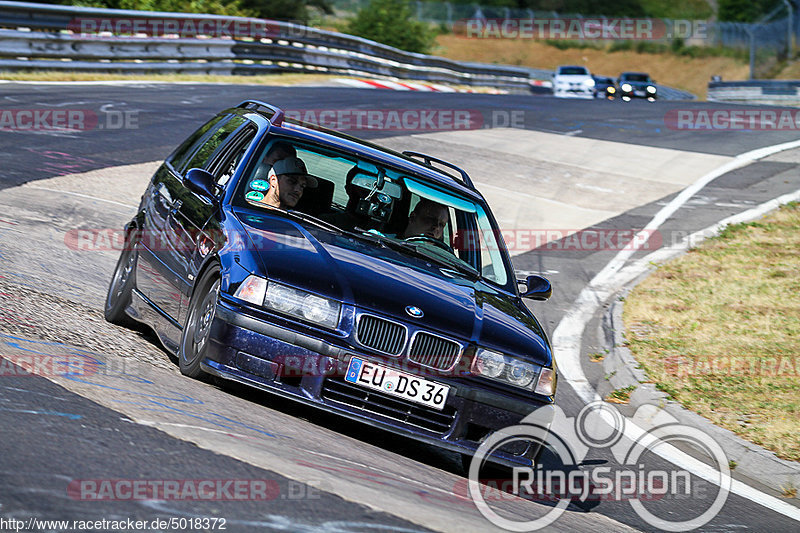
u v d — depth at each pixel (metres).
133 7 72.38
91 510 6.89
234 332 11.09
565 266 28.20
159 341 14.72
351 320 11.27
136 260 15.09
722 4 165.50
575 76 89.62
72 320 13.99
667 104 68.38
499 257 14.46
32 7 49.31
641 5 164.25
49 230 21.00
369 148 14.77
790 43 112.50
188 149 16.38
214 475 8.20
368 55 77.75
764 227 33.38
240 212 12.77
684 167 43.00
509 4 158.12
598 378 19.75
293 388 11.12
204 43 60.53
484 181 36.94
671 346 21.52
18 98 40.28
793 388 18.97
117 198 26.39
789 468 15.34
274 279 11.28
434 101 57.94
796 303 25.12
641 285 26.73
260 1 90.06
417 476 10.64
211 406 10.73
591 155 44.00
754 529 12.76
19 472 7.39
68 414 9.14
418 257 13.38
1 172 26.30
